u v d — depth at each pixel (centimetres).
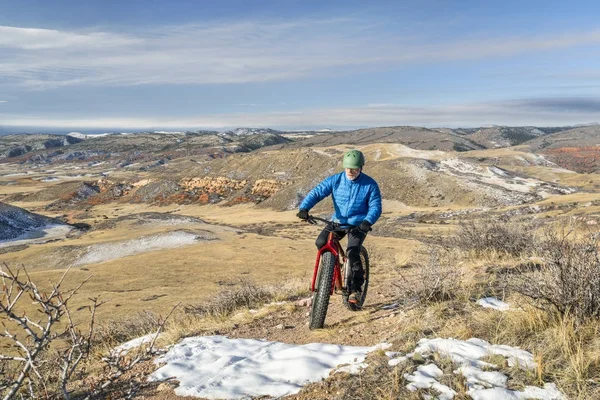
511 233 817
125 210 17300
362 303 568
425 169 14150
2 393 272
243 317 653
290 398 345
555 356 340
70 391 407
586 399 285
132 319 862
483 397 298
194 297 3341
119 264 5300
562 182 18900
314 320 507
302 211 514
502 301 479
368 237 5588
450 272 555
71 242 7788
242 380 379
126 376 432
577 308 379
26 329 234
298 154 17962
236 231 7894
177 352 478
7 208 12344
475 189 12569
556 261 404
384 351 389
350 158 495
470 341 386
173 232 7200
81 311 2906
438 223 8600
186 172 19662
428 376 330
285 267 4722
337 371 372
